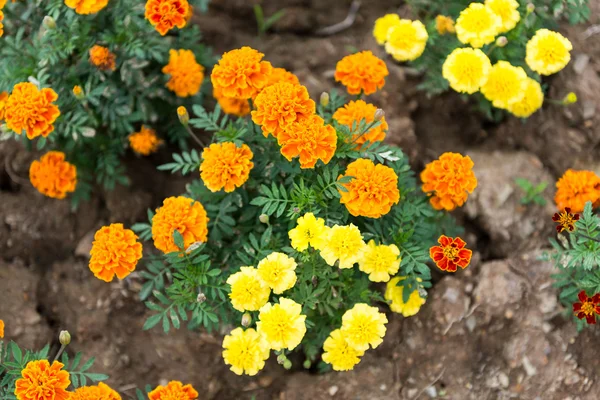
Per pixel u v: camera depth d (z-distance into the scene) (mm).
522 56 1653
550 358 1556
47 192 1602
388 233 1528
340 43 1796
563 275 1550
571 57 1714
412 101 1725
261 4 1823
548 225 1632
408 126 1700
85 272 1645
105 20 1589
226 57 1486
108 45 1586
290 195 1497
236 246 1550
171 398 1446
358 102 1522
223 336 1589
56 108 1502
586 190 1537
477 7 1598
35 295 1633
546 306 1577
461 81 1588
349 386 1567
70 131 1599
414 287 1514
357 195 1465
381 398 1562
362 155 1486
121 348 1604
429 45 1677
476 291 1590
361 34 1807
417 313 1589
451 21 1638
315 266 1488
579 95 1693
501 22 1595
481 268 1607
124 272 1469
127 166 1697
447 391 1562
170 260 1475
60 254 1666
